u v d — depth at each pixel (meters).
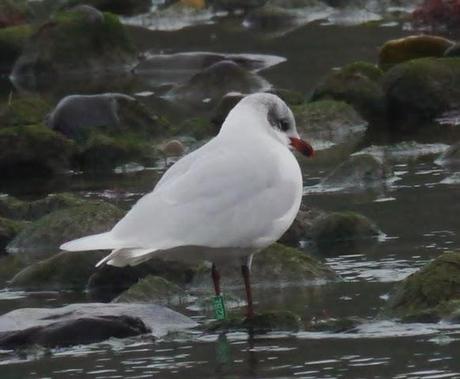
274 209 12.58
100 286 14.58
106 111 21.92
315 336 12.22
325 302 13.32
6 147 20.59
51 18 28.86
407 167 18.98
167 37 31.02
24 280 14.80
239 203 12.45
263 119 12.91
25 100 22.80
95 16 28.67
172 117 23.44
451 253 13.03
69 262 14.84
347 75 22.92
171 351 12.05
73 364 11.85
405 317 12.39
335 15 31.52
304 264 14.30
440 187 17.62
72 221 16.25
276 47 28.78
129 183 19.66
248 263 12.84
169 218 12.29
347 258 14.92
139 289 13.86
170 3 34.62
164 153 20.98
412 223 16.02
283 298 13.62
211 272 14.16
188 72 27.47
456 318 12.20
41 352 12.24
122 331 12.52
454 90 22.42
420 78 22.38
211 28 31.64
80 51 28.45
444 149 19.94
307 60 27.14
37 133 20.72
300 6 31.97
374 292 13.53
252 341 12.19
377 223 16.14
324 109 21.86
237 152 12.62
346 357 11.56
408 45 24.62
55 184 19.98
